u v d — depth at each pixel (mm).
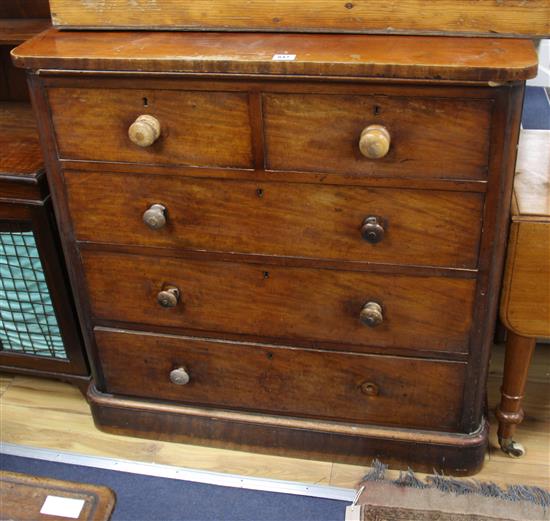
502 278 1538
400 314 1548
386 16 1379
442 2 1345
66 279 1764
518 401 1709
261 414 1776
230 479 1763
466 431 1679
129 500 1727
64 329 1839
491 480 1735
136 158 1466
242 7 1422
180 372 1708
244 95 1346
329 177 1404
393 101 1301
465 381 1602
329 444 1760
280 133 1375
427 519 1635
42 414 1974
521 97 1270
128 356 1761
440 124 1309
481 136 1307
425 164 1355
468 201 1380
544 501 1668
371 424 1729
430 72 1242
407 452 1725
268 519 1670
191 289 1620
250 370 1705
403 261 1479
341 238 1477
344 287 1539
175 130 1414
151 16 1464
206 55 1327
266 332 1642
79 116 1440
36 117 1462
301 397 1721
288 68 1286
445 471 1735
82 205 1556
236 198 1473
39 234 1696
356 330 1591
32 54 1380
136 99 1395
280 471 1784
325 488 1729
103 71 1360
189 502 1720
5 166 1655
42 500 1342
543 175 1599
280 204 1461
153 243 1573
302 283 1554
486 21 1346
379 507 1666
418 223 1426
